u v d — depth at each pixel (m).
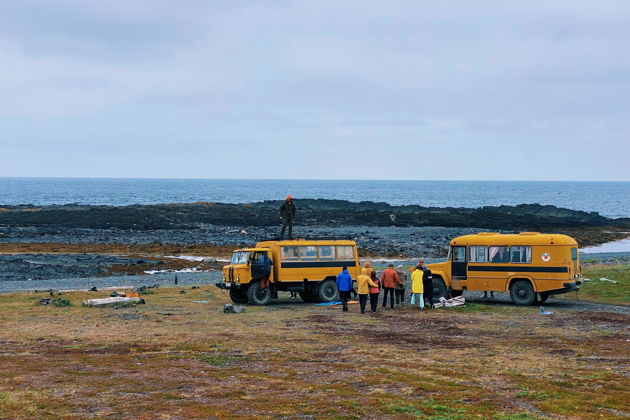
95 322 22.48
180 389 12.72
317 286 29.50
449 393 12.56
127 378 13.61
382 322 22.70
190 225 86.88
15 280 40.53
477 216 97.69
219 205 109.19
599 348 17.36
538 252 26.73
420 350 17.28
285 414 10.93
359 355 16.52
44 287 36.91
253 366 15.09
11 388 12.55
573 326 21.36
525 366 15.10
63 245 61.31
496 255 27.62
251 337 19.34
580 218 105.88
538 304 27.48
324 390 12.71
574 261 26.83
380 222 94.44
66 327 21.33
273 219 94.88
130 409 11.12
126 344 18.05
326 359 15.98
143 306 27.16
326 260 29.55
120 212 94.12
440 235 77.88
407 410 11.23
